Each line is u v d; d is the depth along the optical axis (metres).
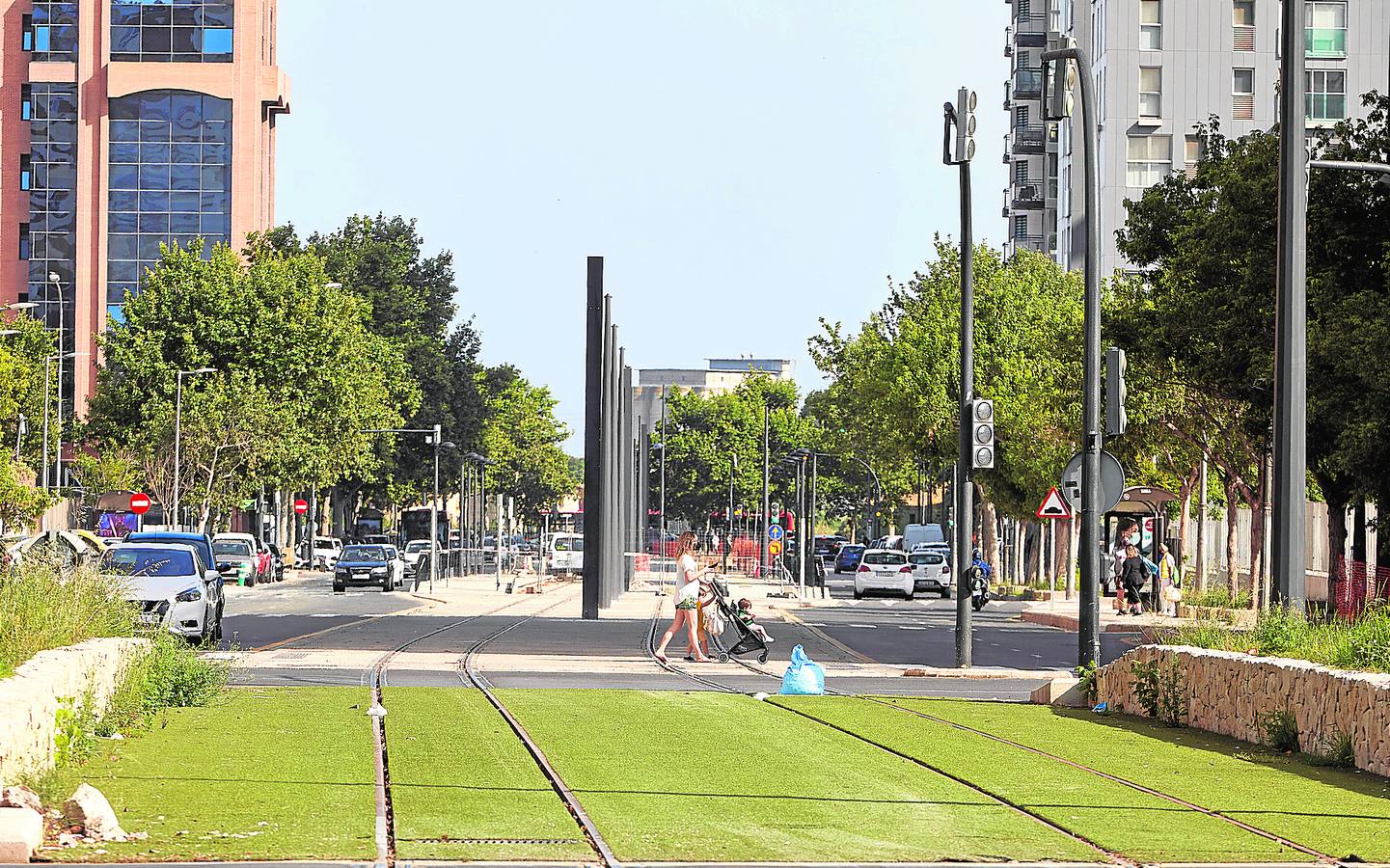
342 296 189.50
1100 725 39.00
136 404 177.38
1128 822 24.34
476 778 27.28
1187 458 122.56
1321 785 28.78
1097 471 51.75
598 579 100.25
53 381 190.88
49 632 32.06
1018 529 183.25
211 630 64.12
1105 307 113.50
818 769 29.61
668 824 23.23
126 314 179.62
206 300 177.38
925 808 25.23
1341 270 71.31
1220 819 24.84
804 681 48.12
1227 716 36.75
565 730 35.19
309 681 50.28
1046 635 91.06
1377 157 72.00
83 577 38.12
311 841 21.00
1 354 153.12
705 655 63.75
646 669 58.81
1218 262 77.12
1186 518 151.00
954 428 148.00
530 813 23.77
